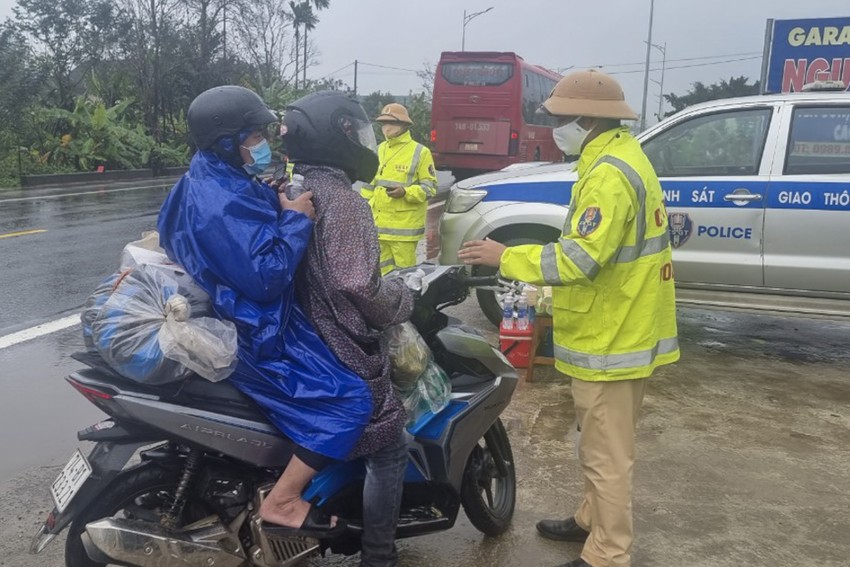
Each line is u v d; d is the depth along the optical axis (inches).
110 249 400.5
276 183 107.0
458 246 260.8
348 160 105.4
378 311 101.4
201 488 105.4
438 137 815.1
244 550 105.3
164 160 1000.9
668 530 141.8
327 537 107.0
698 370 234.1
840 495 155.6
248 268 94.2
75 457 105.7
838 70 428.8
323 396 98.2
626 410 117.0
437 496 121.5
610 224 107.3
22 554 128.7
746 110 238.4
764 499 153.6
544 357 223.1
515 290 195.8
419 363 113.9
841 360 247.6
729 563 131.6
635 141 117.5
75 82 1018.7
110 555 96.7
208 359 94.5
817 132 229.6
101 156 902.4
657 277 114.4
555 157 954.7
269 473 108.0
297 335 100.8
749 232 233.0
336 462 106.1
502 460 139.6
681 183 240.2
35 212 553.3
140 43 1045.8
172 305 94.0
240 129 98.7
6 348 238.8
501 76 786.8
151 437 100.9
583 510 131.0
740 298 239.1
